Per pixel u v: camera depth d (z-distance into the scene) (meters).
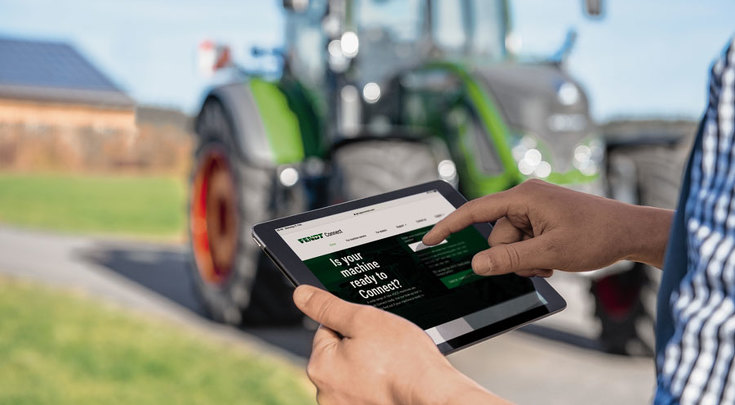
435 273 1.06
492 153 3.98
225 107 4.87
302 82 4.94
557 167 3.89
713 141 0.61
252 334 4.76
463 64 4.32
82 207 13.73
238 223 4.70
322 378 0.83
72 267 7.09
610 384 3.82
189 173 5.39
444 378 0.76
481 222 1.11
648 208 1.09
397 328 0.82
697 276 0.60
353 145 3.94
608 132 4.68
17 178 18.27
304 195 4.52
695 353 0.59
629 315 4.18
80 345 4.22
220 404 3.31
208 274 5.14
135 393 3.43
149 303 5.57
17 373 3.68
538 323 5.13
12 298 5.41
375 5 4.70
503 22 4.90
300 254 1.03
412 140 3.96
